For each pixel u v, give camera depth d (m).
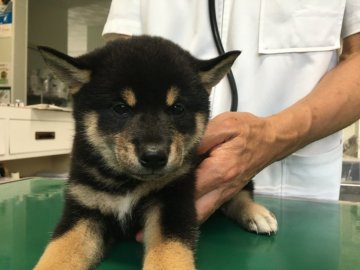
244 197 0.33
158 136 0.23
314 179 0.39
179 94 0.25
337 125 0.34
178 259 0.21
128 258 0.23
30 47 0.91
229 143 0.27
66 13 1.02
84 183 0.25
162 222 0.23
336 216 0.34
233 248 0.25
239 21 0.38
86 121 0.25
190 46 0.39
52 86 0.86
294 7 0.36
